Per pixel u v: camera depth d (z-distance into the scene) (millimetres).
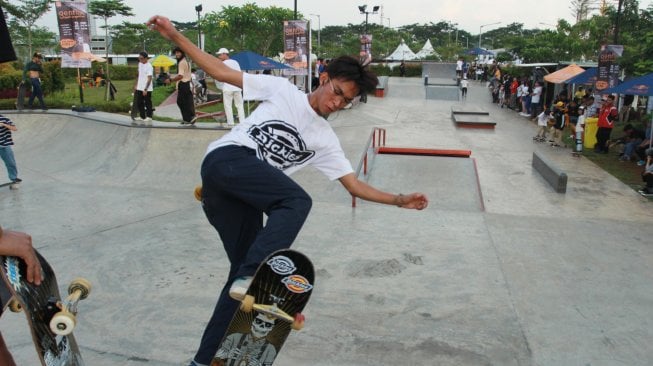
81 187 8352
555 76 17812
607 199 8531
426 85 31875
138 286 4609
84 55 14578
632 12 21547
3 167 9789
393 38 63156
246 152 2037
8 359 1650
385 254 5555
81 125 11875
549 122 14586
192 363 2266
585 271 5266
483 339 3822
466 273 5094
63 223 6449
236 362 2055
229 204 2121
